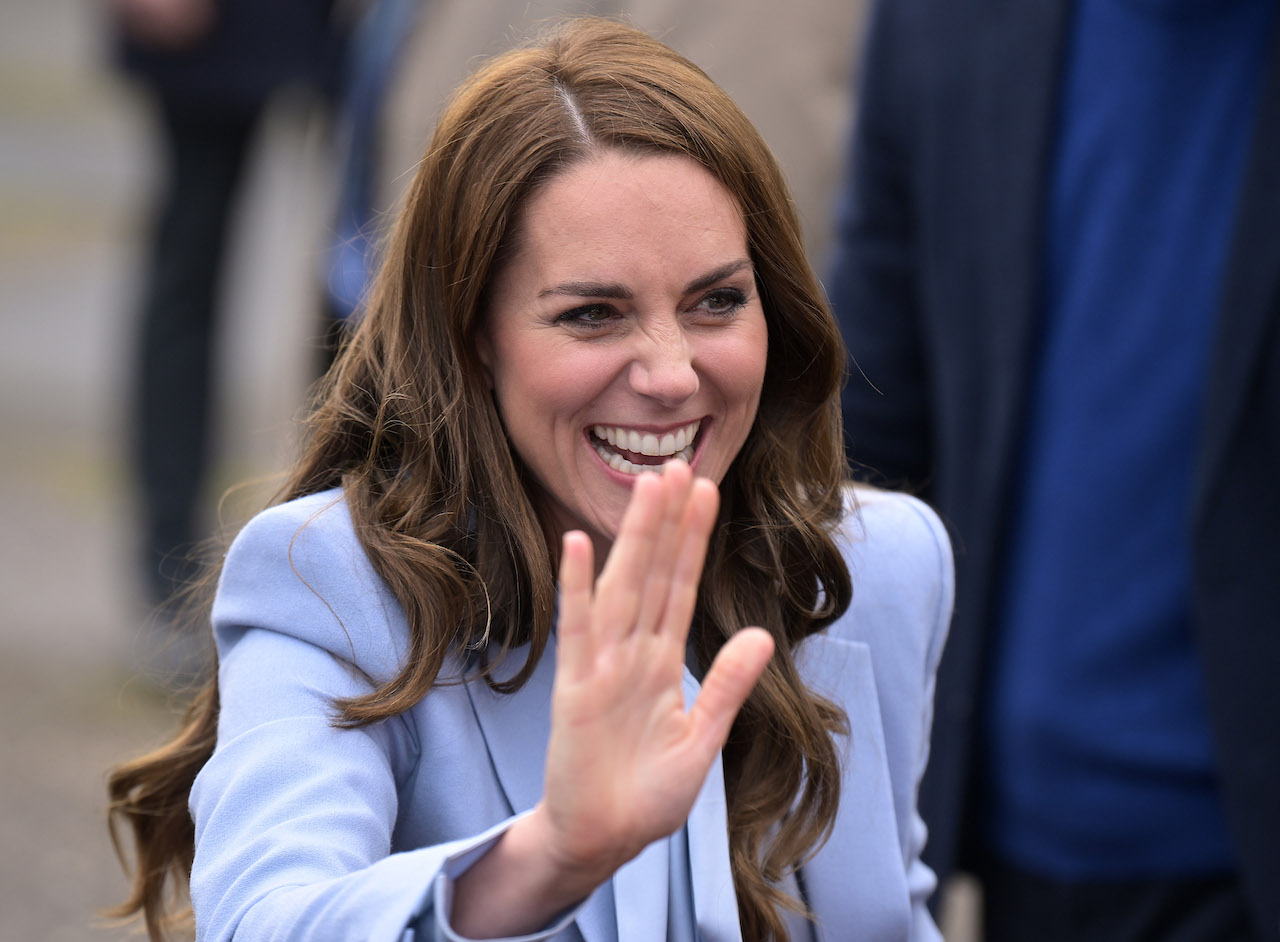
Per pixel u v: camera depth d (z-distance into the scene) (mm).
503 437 6988
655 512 5508
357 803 6457
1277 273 9391
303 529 6973
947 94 10578
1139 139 9938
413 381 7031
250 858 6176
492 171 6629
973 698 10336
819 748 7355
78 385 33219
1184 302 9828
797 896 7625
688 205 6602
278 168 48969
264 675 6805
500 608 7000
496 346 6852
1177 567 9883
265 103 20266
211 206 20375
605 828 5453
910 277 11078
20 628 21188
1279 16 9555
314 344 15578
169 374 20312
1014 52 10281
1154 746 9953
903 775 8078
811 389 7488
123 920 8469
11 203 49250
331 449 7430
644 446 6785
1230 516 9531
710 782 7121
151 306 20406
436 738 6949
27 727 18344
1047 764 10211
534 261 6625
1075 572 10070
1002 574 10383
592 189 6543
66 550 24297
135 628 20406
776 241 6992
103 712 18781
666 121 6605
